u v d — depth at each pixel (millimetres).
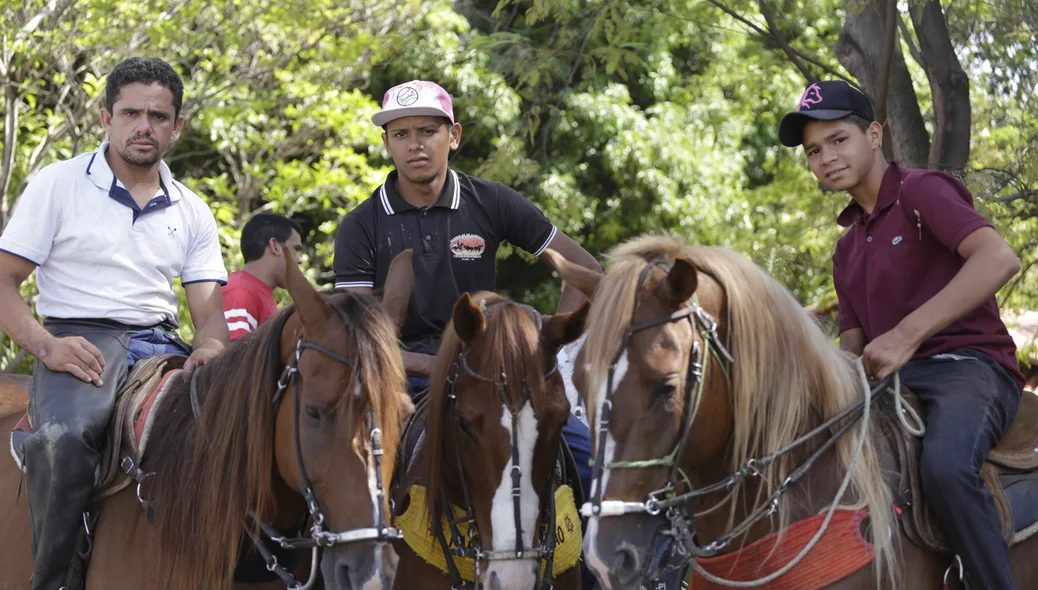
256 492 3332
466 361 3418
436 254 4238
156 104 3848
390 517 3119
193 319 4125
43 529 3473
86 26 8586
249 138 10156
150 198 3949
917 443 3426
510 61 10367
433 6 10375
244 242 6480
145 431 3566
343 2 9984
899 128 6793
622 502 3000
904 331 3396
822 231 7828
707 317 3150
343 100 9883
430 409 3516
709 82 10664
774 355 3291
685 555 3186
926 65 6609
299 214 12656
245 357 3416
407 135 4191
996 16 6707
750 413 3248
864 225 3822
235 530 3320
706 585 3492
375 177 10172
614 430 3020
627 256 3287
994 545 3227
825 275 7707
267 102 9516
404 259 3586
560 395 3375
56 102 9500
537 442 3287
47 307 3863
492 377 3311
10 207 8789
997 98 7305
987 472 3477
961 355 3598
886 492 3312
